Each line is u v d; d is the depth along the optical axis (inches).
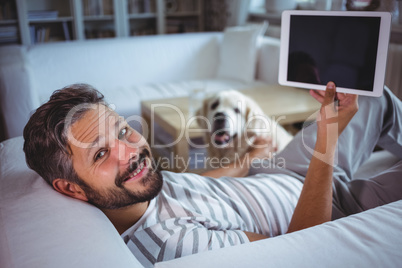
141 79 124.0
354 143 42.4
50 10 157.6
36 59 112.8
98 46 119.0
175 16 177.2
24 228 24.5
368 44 30.7
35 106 87.7
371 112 41.8
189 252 28.7
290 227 33.8
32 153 29.1
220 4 160.4
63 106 28.6
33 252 22.1
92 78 117.8
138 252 29.4
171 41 127.3
